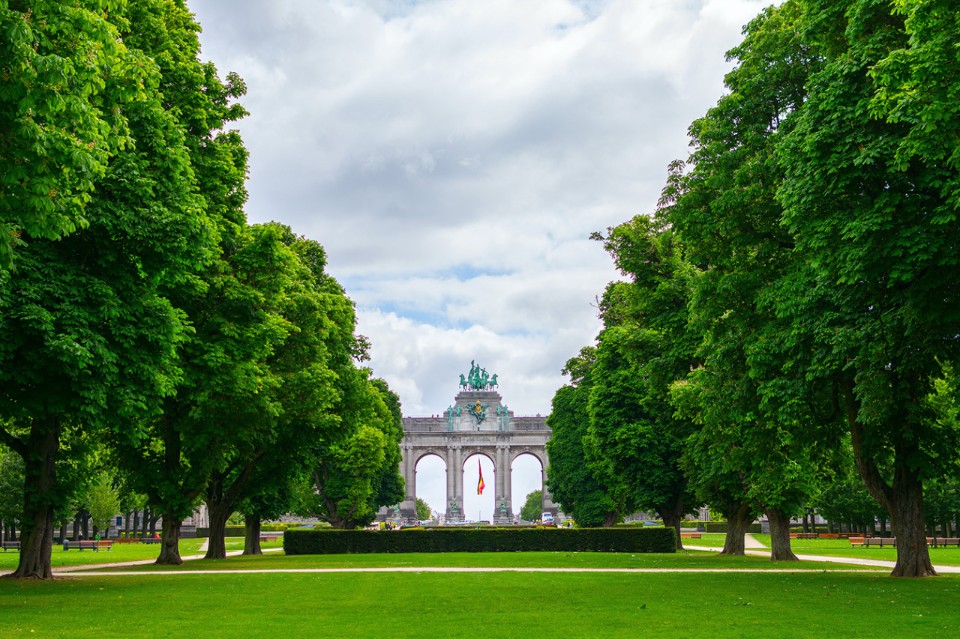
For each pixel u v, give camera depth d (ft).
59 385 91.30
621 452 203.00
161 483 146.72
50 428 110.01
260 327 133.90
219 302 133.08
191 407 136.26
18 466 253.24
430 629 64.85
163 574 129.70
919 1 72.90
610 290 229.45
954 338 92.99
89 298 91.45
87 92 63.41
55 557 207.51
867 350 93.50
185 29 135.74
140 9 121.49
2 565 166.30
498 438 624.59
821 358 98.12
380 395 314.55
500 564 157.48
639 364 168.35
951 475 112.37
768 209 113.09
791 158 93.81
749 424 127.75
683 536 375.66
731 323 116.88
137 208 94.12
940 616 71.15
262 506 216.95
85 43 62.54
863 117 86.63
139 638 60.23
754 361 107.24
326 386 163.63
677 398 139.23
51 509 114.11
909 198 84.28
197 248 99.76
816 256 92.79
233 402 132.98
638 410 207.51
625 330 170.19
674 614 73.87
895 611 74.79
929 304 83.20
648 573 127.75
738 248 118.42
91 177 65.98
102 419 94.73
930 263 80.79
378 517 597.11
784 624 66.74
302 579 117.19
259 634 62.23
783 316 102.83
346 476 295.28
